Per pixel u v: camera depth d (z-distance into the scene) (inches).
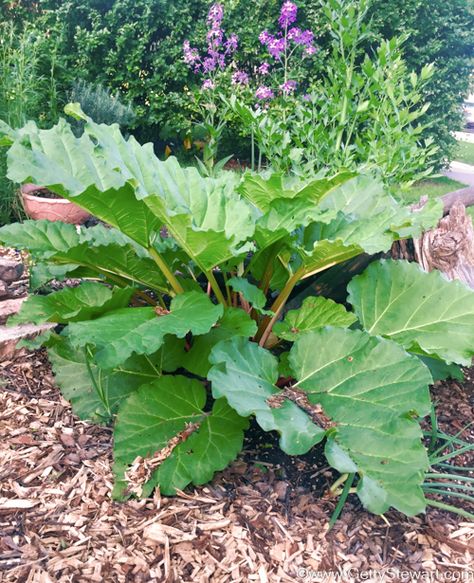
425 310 95.8
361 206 108.4
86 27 271.0
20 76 178.2
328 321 93.0
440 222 130.8
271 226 89.4
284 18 196.9
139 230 88.4
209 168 197.2
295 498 81.3
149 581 66.6
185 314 82.4
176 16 272.8
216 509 77.2
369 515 80.0
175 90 288.8
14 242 90.4
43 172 80.4
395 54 152.3
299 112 165.0
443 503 81.9
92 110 229.6
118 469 79.4
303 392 82.4
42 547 68.9
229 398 72.9
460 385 114.0
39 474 79.7
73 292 92.9
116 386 92.4
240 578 68.2
